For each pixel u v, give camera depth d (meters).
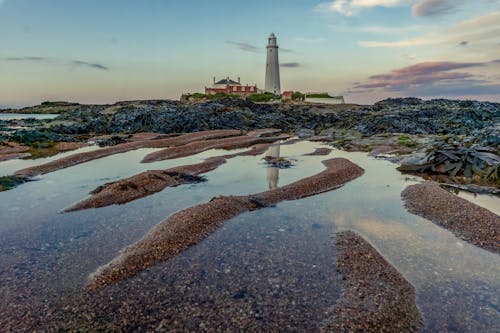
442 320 9.13
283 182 25.53
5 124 77.69
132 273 11.65
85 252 13.43
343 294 10.28
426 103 97.62
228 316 9.31
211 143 48.28
